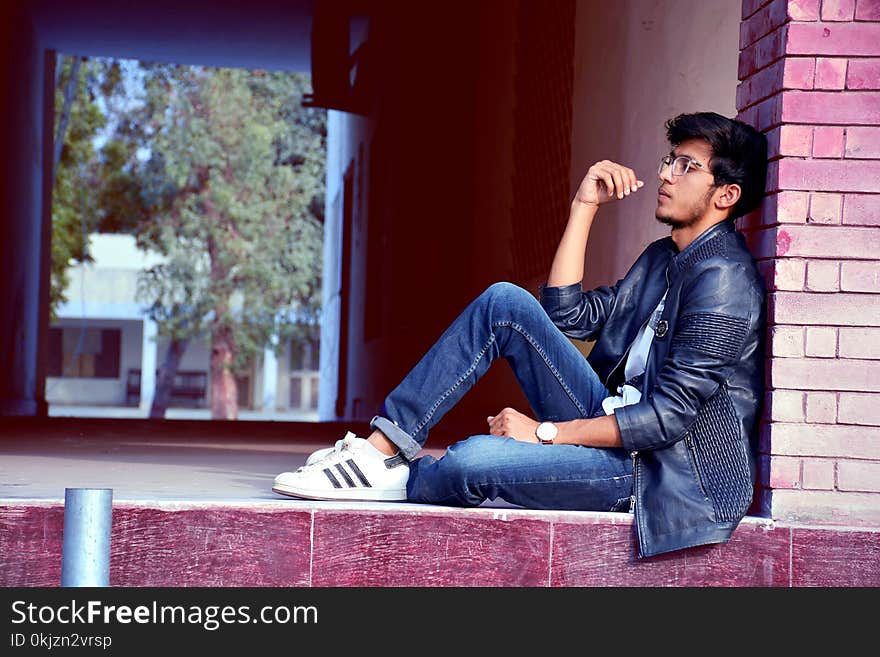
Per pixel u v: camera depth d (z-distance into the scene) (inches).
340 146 740.0
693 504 105.6
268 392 1498.5
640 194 197.9
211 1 529.3
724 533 105.6
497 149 386.0
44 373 603.8
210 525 102.0
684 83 178.7
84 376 1593.3
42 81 577.6
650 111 196.1
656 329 110.4
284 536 102.7
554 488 106.8
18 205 501.4
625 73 214.1
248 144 965.2
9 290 484.1
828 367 108.4
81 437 246.7
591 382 113.7
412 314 459.8
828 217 108.4
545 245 292.8
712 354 104.8
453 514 104.8
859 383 108.4
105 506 86.1
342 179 713.0
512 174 352.5
